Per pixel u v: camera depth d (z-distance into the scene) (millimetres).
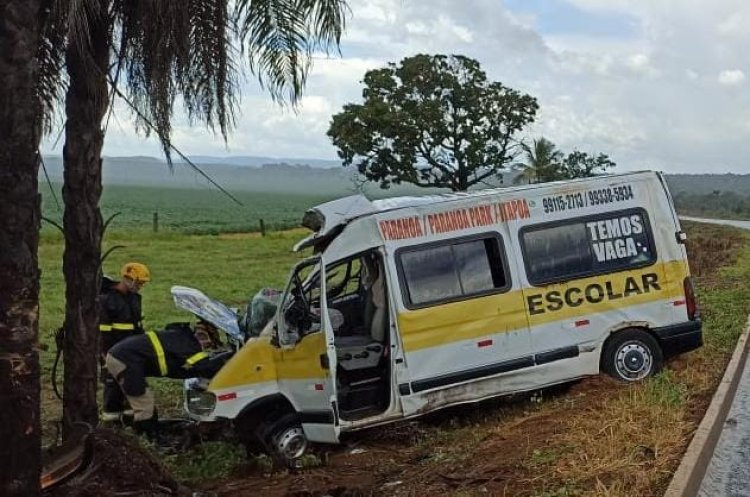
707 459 6664
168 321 17719
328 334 8070
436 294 8727
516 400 9469
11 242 3787
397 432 8664
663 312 9469
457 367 8727
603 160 42500
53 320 18094
